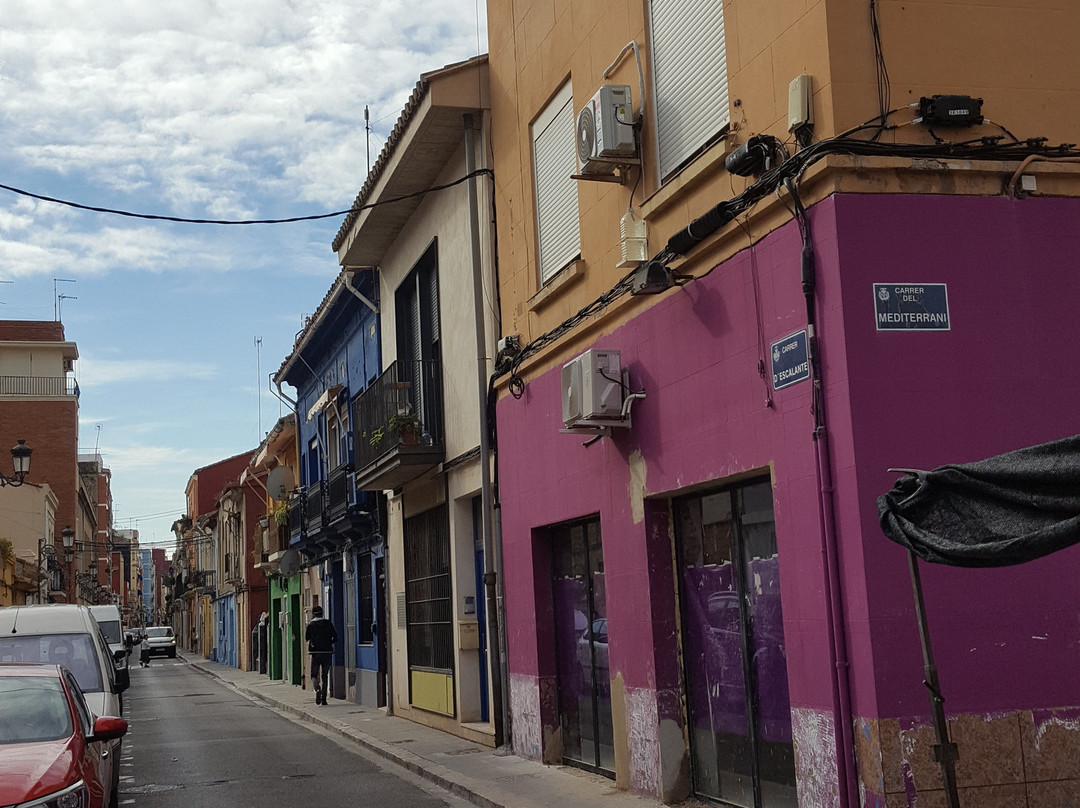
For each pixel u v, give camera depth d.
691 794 9.83
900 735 6.79
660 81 9.97
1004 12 7.64
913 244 7.29
